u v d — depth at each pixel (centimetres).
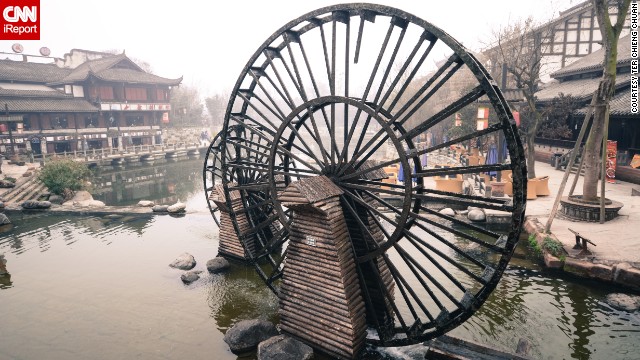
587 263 1147
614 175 2073
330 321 846
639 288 1061
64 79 4919
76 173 2680
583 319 976
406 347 894
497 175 1928
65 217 2045
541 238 1331
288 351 838
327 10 851
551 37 3069
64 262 1447
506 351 798
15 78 4647
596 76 2766
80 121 4709
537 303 1053
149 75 5606
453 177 2302
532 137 1995
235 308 1112
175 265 1391
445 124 4031
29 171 2939
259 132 1098
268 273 1335
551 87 3219
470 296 767
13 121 3731
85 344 944
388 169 2405
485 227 1641
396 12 754
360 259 873
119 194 3005
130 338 967
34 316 1073
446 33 698
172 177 3791
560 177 2270
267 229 1460
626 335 908
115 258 1483
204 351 912
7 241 1681
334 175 923
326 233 832
